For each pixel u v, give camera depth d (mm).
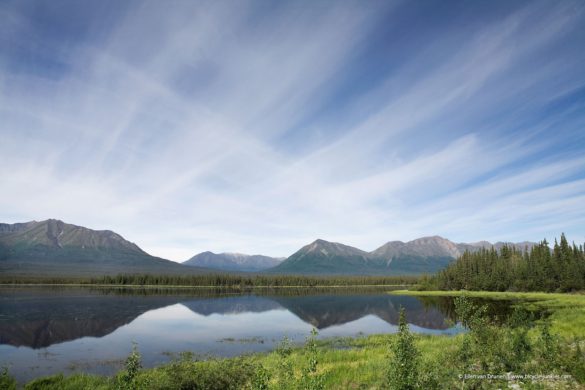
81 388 23391
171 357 36688
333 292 192375
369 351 30812
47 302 99500
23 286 192125
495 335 17625
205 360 33469
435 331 51562
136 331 55750
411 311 84938
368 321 69625
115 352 39562
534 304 72250
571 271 115750
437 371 14914
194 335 51844
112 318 70188
